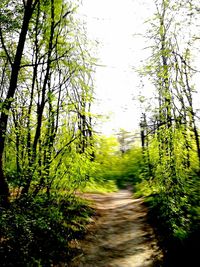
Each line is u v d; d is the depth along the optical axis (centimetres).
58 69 1477
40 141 1319
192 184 1188
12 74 1176
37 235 1002
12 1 1253
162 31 1278
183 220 1090
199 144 1230
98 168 1620
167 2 1229
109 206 2027
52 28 1348
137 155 3734
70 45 1432
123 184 3788
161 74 1219
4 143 1187
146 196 2064
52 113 1330
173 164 1233
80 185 1452
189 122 1198
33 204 1095
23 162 1188
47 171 1243
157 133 1414
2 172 1090
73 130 1372
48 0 1319
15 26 1248
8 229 881
